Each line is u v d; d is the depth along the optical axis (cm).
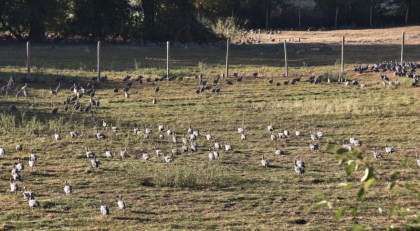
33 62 14225
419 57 16588
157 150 6288
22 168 5553
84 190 5056
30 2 19450
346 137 7512
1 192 4947
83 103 9394
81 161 6059
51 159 6106
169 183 5303
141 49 18362
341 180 5544
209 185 5294
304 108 9169
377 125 8169
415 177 5691
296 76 12731
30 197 4653
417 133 7731
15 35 19825
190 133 7300
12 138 6944
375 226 4228
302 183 5438
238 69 14062
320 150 6800
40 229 4059
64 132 7356
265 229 4172
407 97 10094
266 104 9612
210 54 17512
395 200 4894
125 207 4591
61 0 19938
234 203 4797
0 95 9806
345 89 11056
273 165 6075
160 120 8275
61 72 12644
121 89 10825
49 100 9506
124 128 7725
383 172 5834
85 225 4184
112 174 5591
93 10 19900
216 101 9844
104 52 17162
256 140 7256
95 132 7406
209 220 4369
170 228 4153
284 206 4731
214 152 6175
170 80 11900
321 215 4525
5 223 4153
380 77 12244
